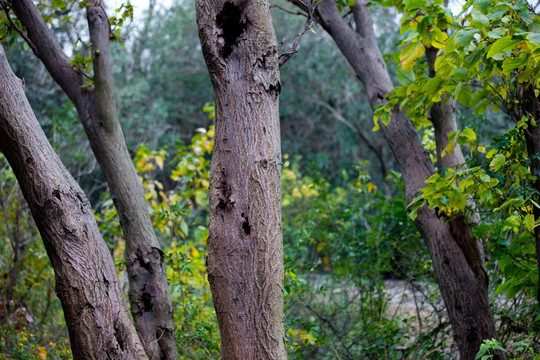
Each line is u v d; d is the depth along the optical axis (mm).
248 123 2035
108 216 4766
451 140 2881
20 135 2178
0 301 4945
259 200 2000
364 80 3807
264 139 2041
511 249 2939
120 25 3402
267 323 1976
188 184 5395
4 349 3859
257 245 1981
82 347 2135
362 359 4582
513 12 2479
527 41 2205
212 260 2025
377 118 3404
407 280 4699
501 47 2170
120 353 2178
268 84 2072
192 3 17562
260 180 2010
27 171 2174
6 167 5672
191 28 17344
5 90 2197
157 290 3135
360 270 4898
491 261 2912
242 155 2020
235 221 1996
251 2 2066
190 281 4430
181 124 17438
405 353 4016
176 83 17641
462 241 3139
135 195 3193
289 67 16328
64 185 2209
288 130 17859
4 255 5621
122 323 2211
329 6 3932
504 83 2689
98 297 2166
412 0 2615
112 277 2242
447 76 2801
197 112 17766
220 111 2084
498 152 2611
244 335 1965
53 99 10711
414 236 4539
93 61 3166
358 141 16484
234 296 1977
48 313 5574
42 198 2162
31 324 4781
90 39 3240
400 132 3475
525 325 3283
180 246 4340
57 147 7199
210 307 4102
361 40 3854
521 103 2611
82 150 8336
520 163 2564
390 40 12828
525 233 2953
